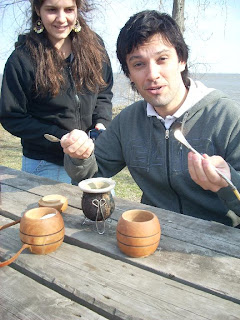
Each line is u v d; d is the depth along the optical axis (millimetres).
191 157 1080
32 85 2090
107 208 1194
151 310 820
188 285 919
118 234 1046
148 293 885
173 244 1118
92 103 2305
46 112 2189
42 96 2119
